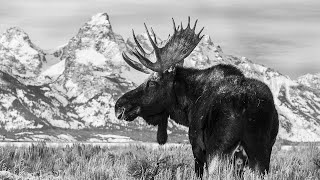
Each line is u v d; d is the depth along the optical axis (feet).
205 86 75.41
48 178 89.20
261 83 72.90
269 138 71.87
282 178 76.84
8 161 102.06
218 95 72.33
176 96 78.89
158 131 82.12
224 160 69.92
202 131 73.56
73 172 94.89
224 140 70.28
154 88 80.12
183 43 79.51
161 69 79.36
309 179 81.10
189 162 97.55
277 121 74.02
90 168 92.68
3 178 84.28
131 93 81.71
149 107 80.38
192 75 77.77
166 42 80.69
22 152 114.62
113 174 90.99
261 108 70.74
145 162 90.63
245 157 72.23
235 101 70.85
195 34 79.71
